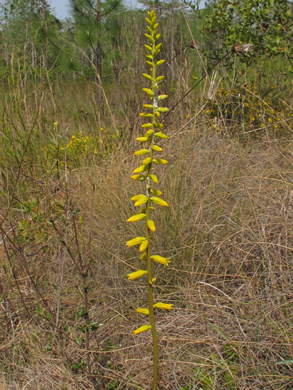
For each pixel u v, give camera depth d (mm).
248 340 1942
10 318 2221
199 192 3004
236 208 2912
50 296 2379
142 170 1129
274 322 1981
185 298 2318
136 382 1828
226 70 5379
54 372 1934
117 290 2461
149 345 2037
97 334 2186
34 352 2045
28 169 3484
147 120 4531
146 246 1162
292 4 5051
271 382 1725
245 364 1865
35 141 3709
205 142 3893
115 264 2646
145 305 2346
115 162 3578
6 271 2615
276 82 5188
